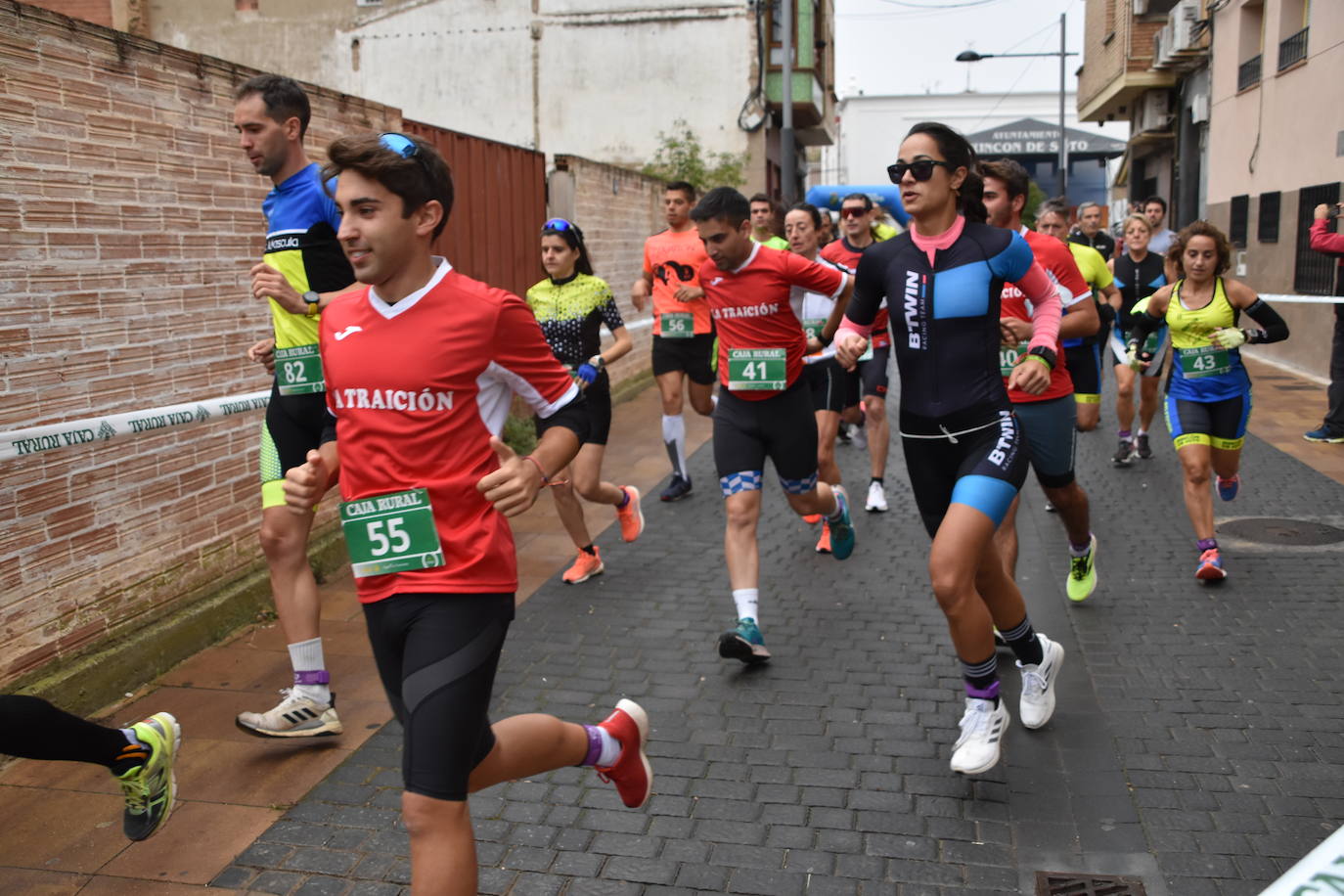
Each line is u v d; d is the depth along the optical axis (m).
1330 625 5.27
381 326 2.58
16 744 2.81
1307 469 8.62
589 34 20.61
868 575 6.24
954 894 3.16
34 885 3.23
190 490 5.27
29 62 4.30
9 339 4.23
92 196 4.63
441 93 20.84
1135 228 8.86
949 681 4.71
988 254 3.72
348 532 2.61
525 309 2.69
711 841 3.46
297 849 3.42
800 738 4.19
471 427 2.62
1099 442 10.10
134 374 4.90
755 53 20.33
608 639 5.27
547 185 11.46
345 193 2.49
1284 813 3.57
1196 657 4.92
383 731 4.27
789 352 5.04
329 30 20.75
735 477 5.04
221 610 5.32
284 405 4.11
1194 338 6.11
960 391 3.79
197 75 5.29
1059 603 5.71
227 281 5.55
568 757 3.06
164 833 3.52
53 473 4.43
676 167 20.27
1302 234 13.75
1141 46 21.86
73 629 4.53
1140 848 3.38
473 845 2.52
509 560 2.66
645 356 14.55
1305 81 13.60
